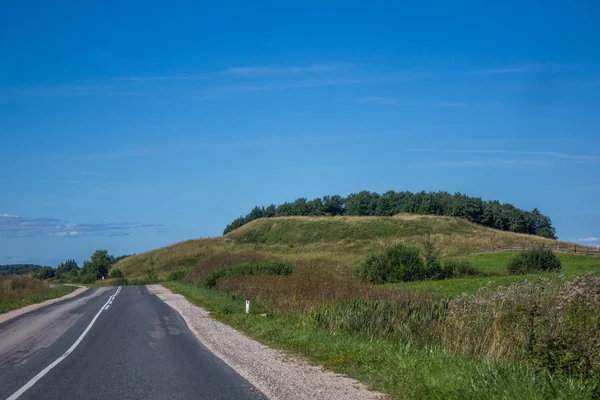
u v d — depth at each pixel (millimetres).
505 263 48656
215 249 94125
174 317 21625
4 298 34531
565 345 9078
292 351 12828
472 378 8453
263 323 17562
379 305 16656
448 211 115125
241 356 12258
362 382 9367
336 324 16031
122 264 100875
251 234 104188
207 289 38938
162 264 90688
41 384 9516
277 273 39344
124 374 10336
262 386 9117
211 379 9758
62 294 41281
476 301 13438
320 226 99750
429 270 42688
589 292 11344
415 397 8031
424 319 14469
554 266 41625
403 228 92375
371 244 82250
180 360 11852
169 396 8531
